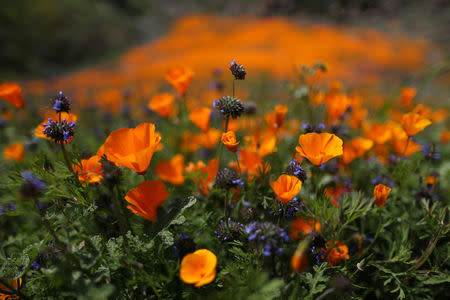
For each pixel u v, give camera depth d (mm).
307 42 8945
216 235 1000
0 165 1140
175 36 15039
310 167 1056
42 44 11672
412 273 990
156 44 13359
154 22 17516
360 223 1065
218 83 1898
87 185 974
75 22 13195
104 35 13719
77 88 5004
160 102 1185
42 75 10672
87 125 2229
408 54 7434
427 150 1126
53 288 944
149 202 957
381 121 1604
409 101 1246
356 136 1382
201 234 1021
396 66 7051
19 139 1505
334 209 1000
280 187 953
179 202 985
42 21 12211
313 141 980
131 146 964
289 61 6824
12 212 959
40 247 945
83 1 14820
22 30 11422
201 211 1031
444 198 1104
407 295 1001
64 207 974
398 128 1129
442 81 5648
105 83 5469
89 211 958
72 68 11898
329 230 999
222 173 986
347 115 1334
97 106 2705
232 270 951
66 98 987
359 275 1013
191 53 10031
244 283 932
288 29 9953
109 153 937
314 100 1228
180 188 1136
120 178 989
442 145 1485
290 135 1258
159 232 958
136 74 6422
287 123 1289
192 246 979
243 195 1035
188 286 961
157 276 950
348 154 1115
